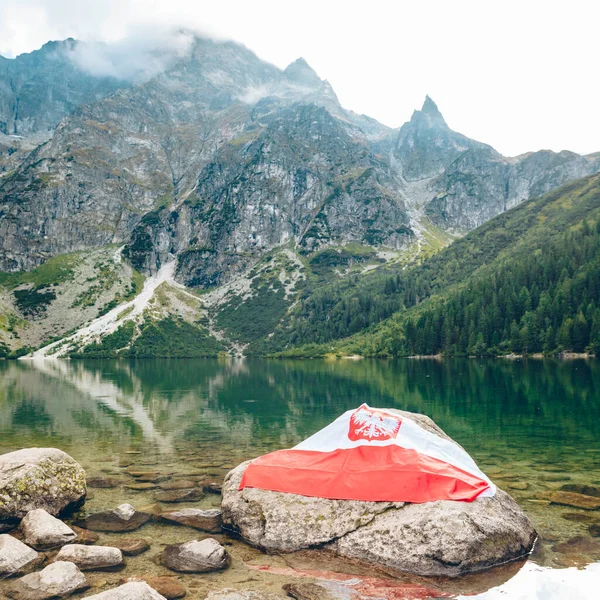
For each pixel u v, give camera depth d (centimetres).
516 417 3612
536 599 987
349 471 1368
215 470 2122
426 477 1297
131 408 4806
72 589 1016
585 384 6262
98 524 1443
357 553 1202
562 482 1823
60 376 11550
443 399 5044
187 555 1191
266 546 1283
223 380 9594
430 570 1123
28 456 1557
